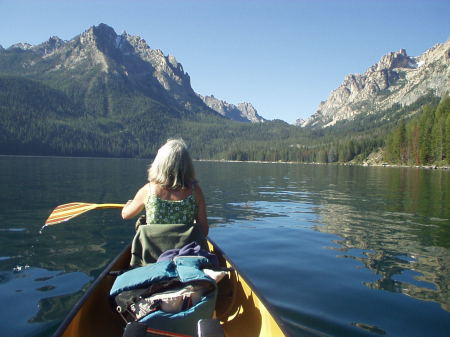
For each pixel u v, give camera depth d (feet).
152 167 12.17
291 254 25.79
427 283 20.12
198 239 12.20
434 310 16.57
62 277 20.48
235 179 109.09
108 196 53.26
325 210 46.47
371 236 31.71
